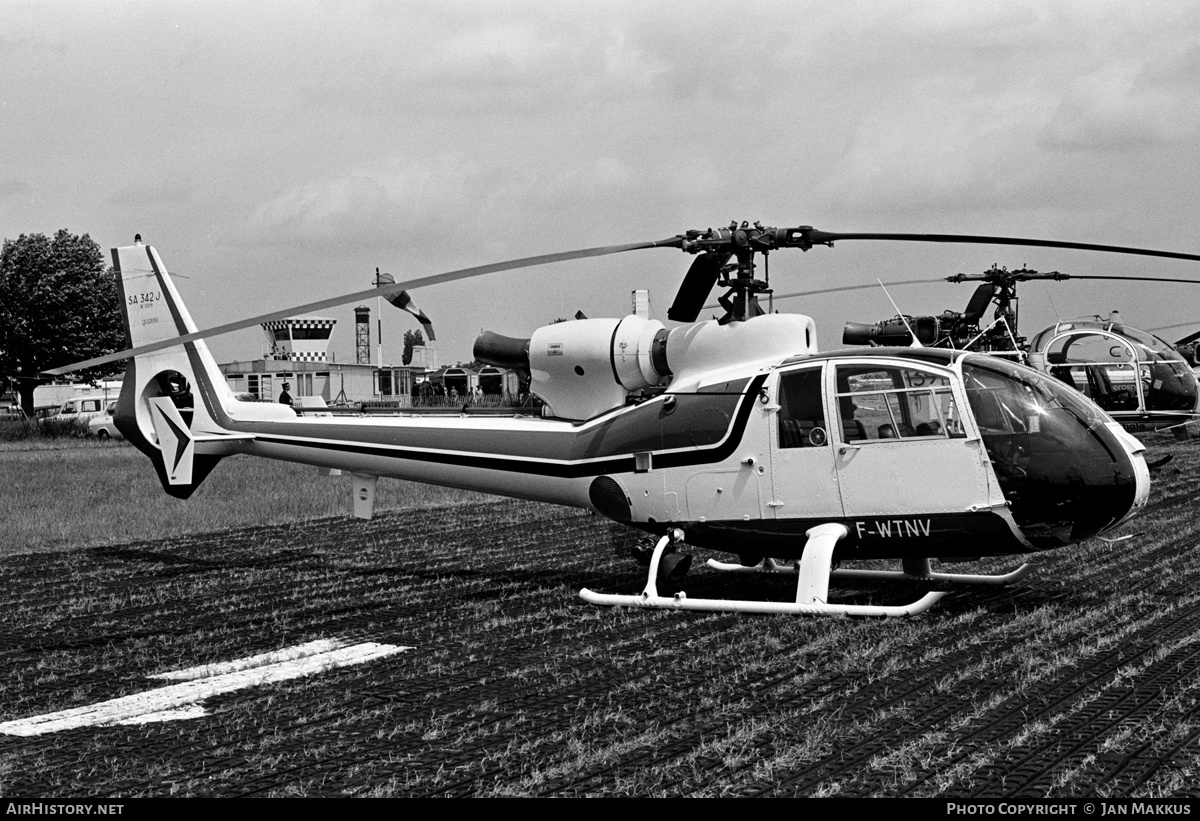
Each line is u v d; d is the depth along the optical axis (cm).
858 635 883
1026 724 640
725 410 1027
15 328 5831
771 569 1204
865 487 967
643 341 1092
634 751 615
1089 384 2122
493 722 679
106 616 1058
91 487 2320
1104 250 1037
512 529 1652
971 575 1116
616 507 1100
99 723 697
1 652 913
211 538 1606
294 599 1130
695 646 866
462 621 999
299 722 688
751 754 602
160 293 1401
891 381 965
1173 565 1184
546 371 1136
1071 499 919
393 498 2094
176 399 1479
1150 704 672
